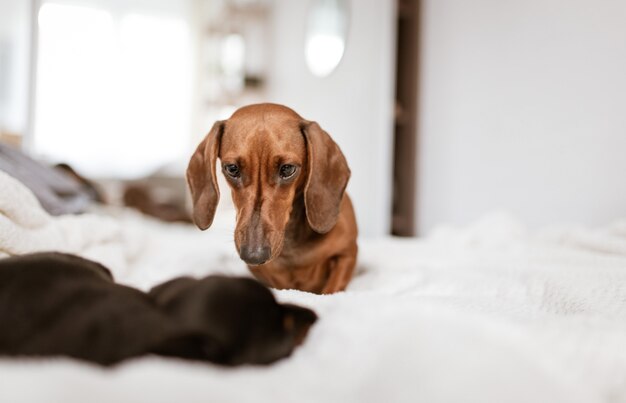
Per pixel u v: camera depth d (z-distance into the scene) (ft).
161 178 18.93
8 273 2.18
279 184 4.16
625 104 7.14
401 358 2.05
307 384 2.05
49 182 6.89
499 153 9.52
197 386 1.78
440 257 5.88
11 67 15.61
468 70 10.30
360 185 12.50
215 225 11.96
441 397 1.86
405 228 11.95
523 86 8.98
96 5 21.43
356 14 12.85
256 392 1.89
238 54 20.72
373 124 11.98
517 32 9.12
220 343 1.98
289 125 4.31
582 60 7.83
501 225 7.71
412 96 11.89
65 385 1.69
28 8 15.03
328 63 14.10
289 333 2.27
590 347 2.21
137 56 22.58
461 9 10.52
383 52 11.62
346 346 2.22
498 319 2.50
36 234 4.20
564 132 8.14
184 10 23.24
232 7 19.40
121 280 4.77
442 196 11.03
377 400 1.97
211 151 4.50
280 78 17.56
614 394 2.13
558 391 1.90
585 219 7.79
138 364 1.86
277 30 17.89
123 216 11.19
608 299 3.48
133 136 22.62
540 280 4.13
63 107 20.76
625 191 7.14
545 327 2.40
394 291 4.28
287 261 4.45
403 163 12.01
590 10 7.70
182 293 2.15
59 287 2.15
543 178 8.55
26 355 1.93
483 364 1.95
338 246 4.47
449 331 2.16
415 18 11.85
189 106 23.40
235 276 2.38
